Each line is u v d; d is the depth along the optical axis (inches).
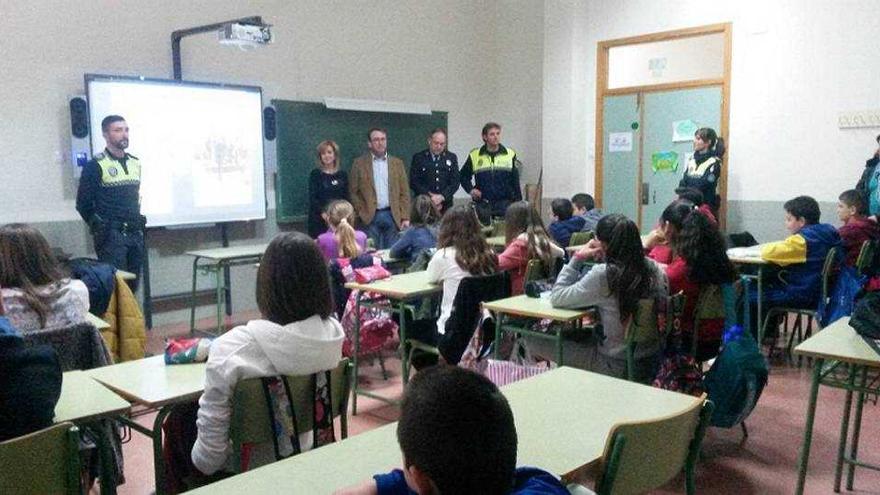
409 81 305.9
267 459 76.7
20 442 56.7
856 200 186.1
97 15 212.4
